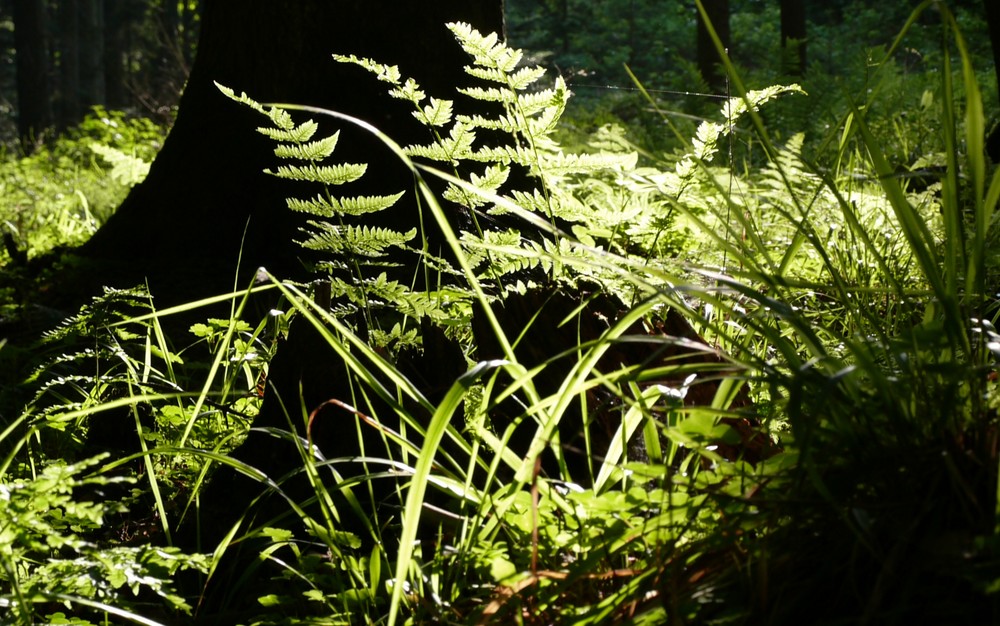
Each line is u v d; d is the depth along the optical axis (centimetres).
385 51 556
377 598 202
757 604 157
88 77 3778
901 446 161
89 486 280
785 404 182
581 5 3491
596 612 166
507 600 177
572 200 293
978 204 166
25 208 966
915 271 368
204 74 603
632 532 171
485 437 198
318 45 562
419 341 287
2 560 174
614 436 222
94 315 321
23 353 422
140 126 1471
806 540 161
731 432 173
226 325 327
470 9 566
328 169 286
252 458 273
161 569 211
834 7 2961
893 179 168
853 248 381
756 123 177
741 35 2731
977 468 157
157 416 299
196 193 589
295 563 240
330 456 263
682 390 205
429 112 280
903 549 147
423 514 204
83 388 363
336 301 411
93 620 233
